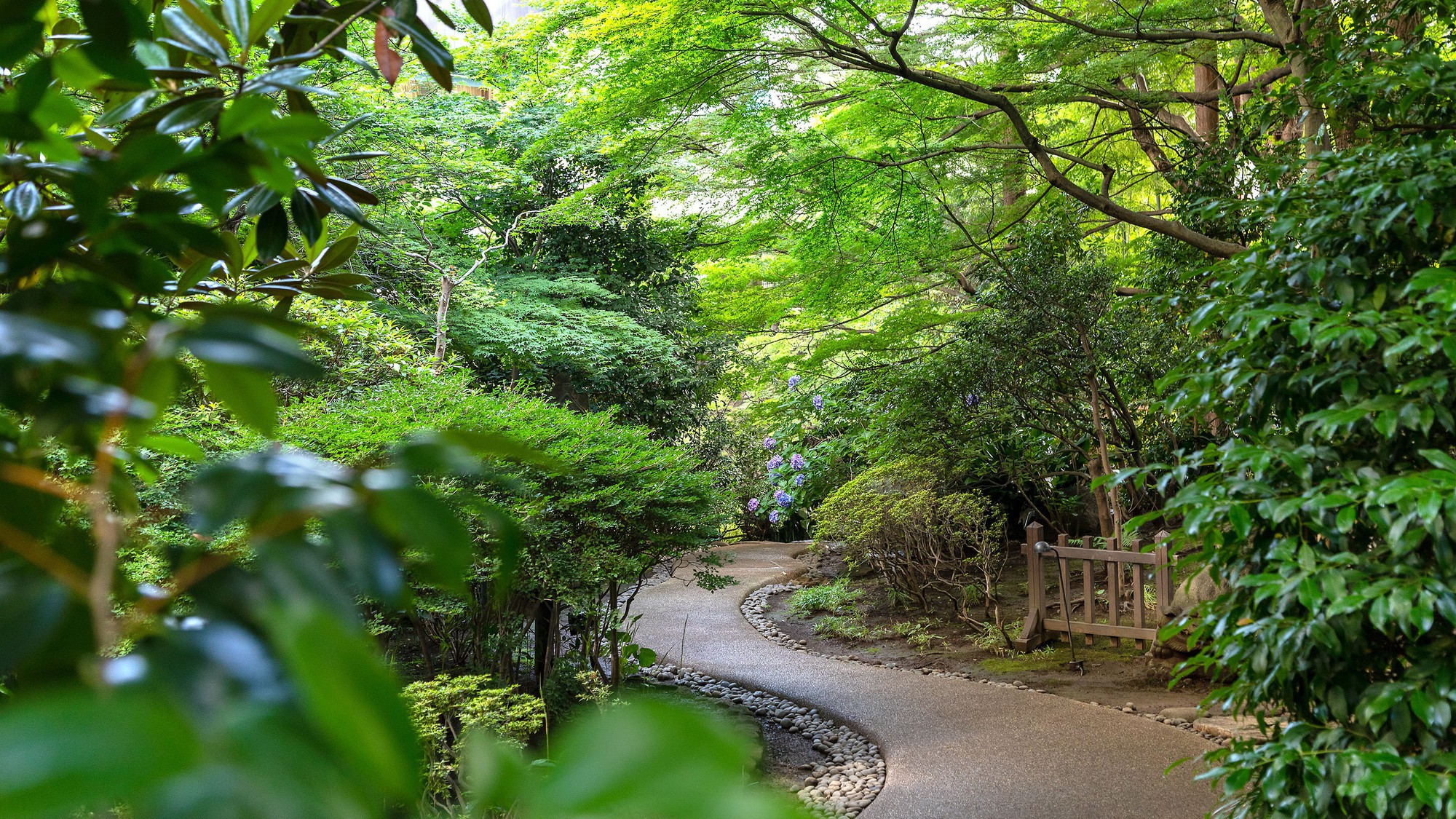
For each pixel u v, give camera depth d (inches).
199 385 16.5
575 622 247.9
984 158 335.6
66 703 5.5
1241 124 226.2
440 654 224.1
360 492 12.9
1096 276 310.3
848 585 413.7
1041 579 318.3
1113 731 213.6
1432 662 76.7
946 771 197.3
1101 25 285.3
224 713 6.6
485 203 404.8
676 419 423.8
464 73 383.2
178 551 14.3
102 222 18.4
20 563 11.1
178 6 29.0
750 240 355.9
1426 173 93.0
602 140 344.5
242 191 29.0
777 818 5.6
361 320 206.2
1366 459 90.0
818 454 486.9
